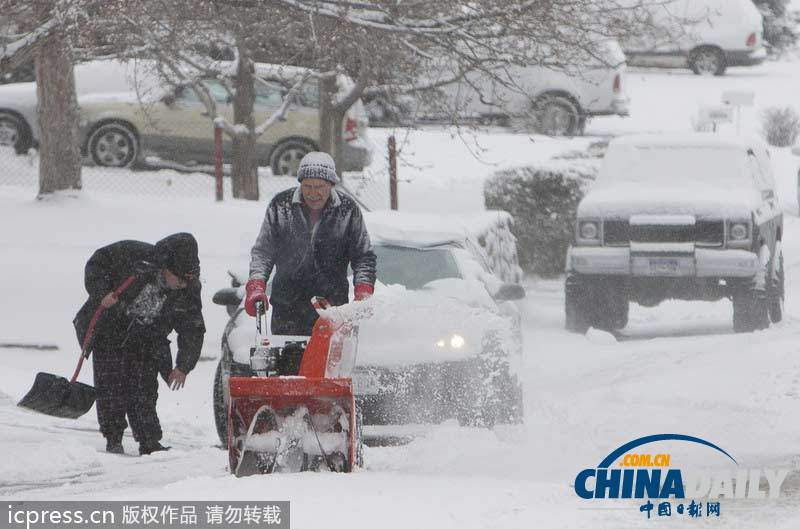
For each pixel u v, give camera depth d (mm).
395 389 22391
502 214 44562
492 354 22844
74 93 53344
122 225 49188
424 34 32688
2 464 21391
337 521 14367
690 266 41219
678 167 43844
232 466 17844
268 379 17203
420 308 22516
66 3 30594
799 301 52719
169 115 63406
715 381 30297
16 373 33688
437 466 19016
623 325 43312
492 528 14133
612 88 78562
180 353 23672
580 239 42438
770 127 98688
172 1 33406
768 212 43875
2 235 47406
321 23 33531
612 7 35875
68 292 41875
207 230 48469
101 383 23672
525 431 21562
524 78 42156
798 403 27344
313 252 21531
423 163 72875
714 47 116125
